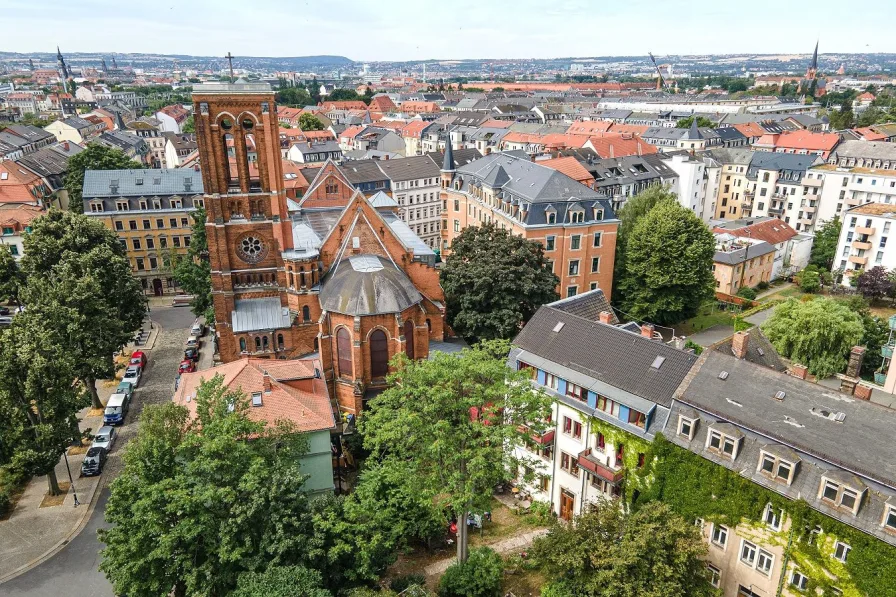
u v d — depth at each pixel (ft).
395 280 208.85
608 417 152.76
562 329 174.50
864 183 439.63
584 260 294.25
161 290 352.90
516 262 237.25
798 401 130.62
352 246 222.28
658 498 143.74
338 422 204.85
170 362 266.36
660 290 289.74
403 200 435.53
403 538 142.10
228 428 126.21
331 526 125.59
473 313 231.50
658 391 146.51
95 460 189.47
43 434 165.27
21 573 150.00
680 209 291.17
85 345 205.26
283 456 138.51
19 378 168.55
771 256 382.83
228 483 124.26
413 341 213.87
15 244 315.37
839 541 114.52
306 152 590.96
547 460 171.32
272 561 117.29
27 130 640.99
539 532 162.71
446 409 135.23
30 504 175.63
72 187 432.66
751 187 508.53
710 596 119.85
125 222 335.47
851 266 377.91
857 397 132.87
